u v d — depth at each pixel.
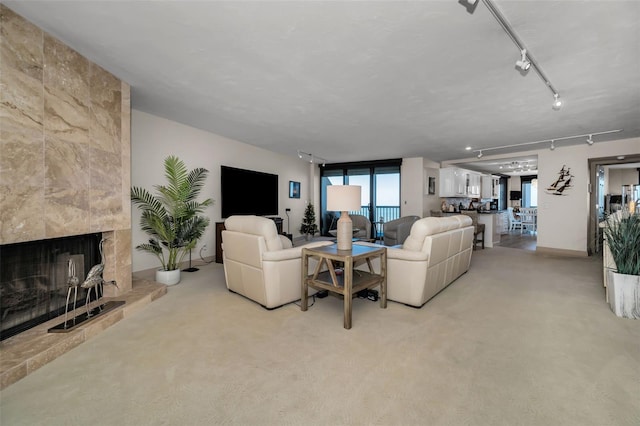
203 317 2.56
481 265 4.76
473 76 2.67
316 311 2.72
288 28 1.98
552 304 2.89
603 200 7.75
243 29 2.00
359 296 3.14
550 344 2.07
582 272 4.25
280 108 3.63
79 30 2.04
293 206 7.44
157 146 4.06
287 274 2.81
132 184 3.75
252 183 5.89
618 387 1.58
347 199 2.86
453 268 3.55
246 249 2.87
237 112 3.81
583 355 1.92
